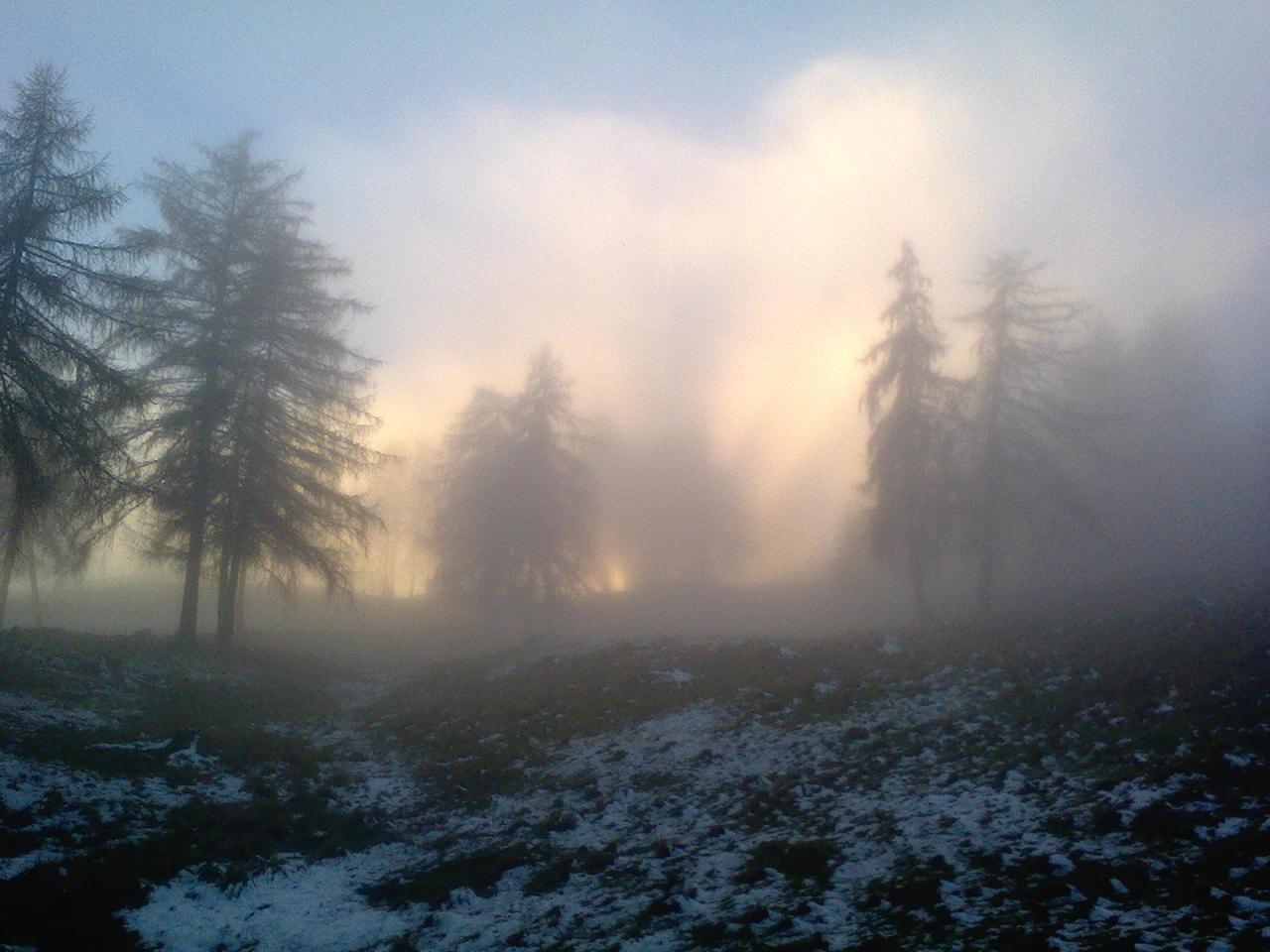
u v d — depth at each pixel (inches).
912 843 313.7
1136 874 246.7
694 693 632.4
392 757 582.9
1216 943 197.3
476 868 353.7
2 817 350.6
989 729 454.0
